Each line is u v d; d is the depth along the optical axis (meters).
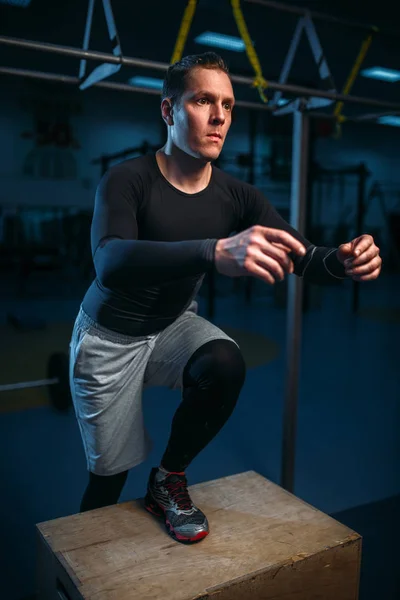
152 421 2.75
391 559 1.66
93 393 1.19
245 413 2.92
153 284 0.90
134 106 11.19
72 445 2.45
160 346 1.23
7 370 3.64
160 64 1.39
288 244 0.78
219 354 1.10
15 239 10.34
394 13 5.54
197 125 1.03
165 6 5.85
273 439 2.58
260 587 1.01
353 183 13.73
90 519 1.19
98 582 0.97
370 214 14.00
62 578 1.03
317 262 1.12
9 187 10.41
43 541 1.11
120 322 1.15
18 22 6.48
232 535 1.13
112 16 1.36
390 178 14.17
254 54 1.54
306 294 6.57
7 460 2.28
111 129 11.10
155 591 0.94
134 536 1.12
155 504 1.18
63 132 10.48
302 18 1.65
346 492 2.09
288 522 1.18
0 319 5.68
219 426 1.17
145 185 1.08
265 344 4.57
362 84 8.61
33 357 4.04
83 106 10.71
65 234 9.51
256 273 0.77
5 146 10.25
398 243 11.14
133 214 1.04
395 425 2.85
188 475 2.19
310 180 6.51
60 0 5.86
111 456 1.23
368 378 3.70
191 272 0.85
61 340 4.68
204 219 1.14
